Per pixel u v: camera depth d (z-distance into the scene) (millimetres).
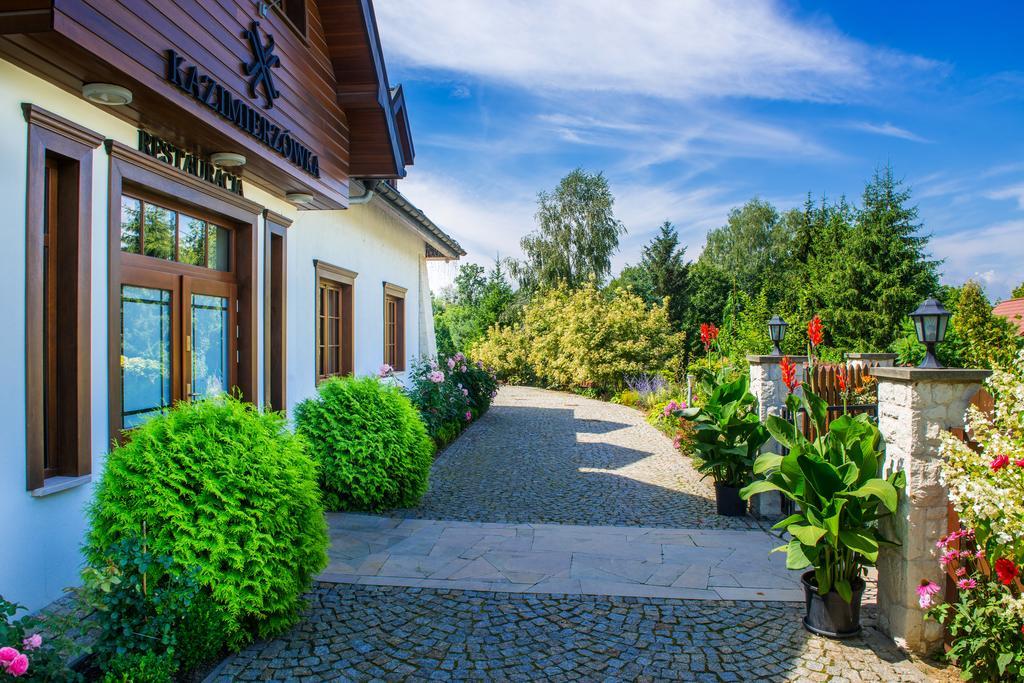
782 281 30094
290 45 5707
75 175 3871
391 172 7207
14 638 2373
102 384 4098
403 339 11906
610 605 3941
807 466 3484
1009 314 17453
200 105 4281
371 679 3018
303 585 3627
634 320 20094
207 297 5645
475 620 3705
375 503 6301
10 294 3396
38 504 3580
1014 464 2793
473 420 13484
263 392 6379
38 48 3186
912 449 3303
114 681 2631
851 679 3049
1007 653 2715
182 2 4070
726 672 3121
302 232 7469
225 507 3221
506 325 27828
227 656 3229
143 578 2941
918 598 3289
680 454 9711
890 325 18188
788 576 4480
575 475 8180
